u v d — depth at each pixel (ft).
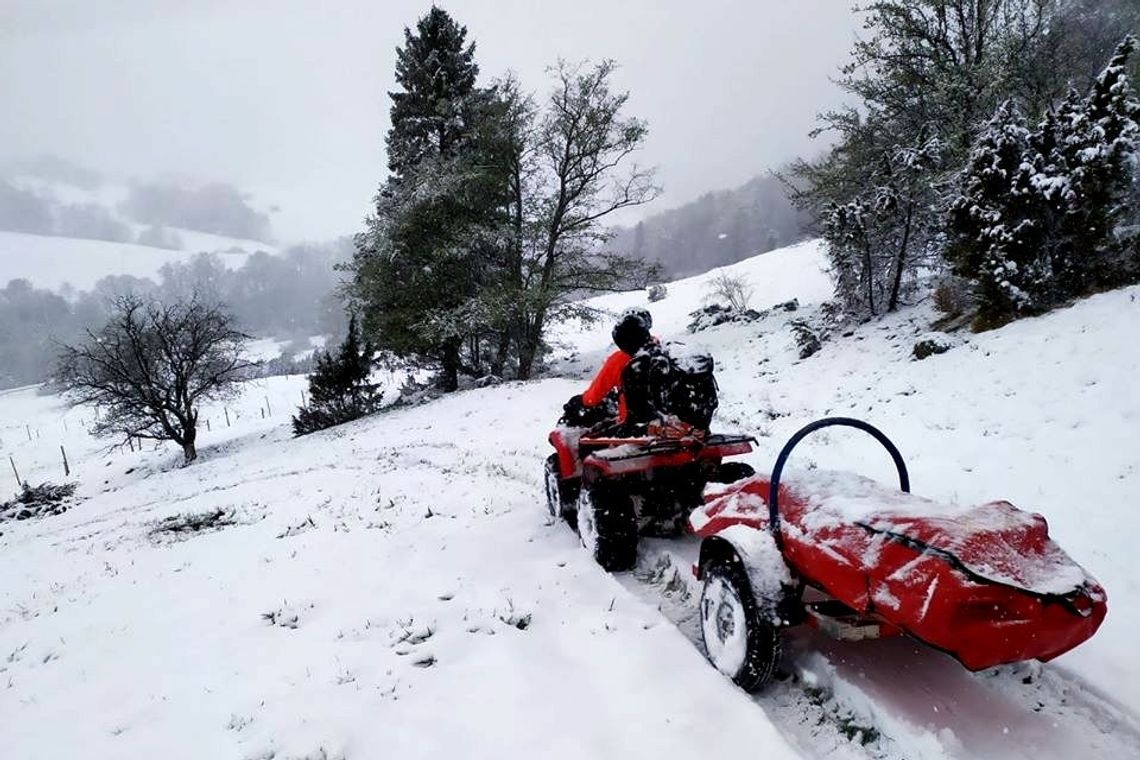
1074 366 28.94
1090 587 8.91
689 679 12.00
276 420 171.22
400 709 11.94
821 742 10.41
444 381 94.27
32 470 163.84
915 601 8.79
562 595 16.35
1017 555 9.02
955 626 8.52
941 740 9.82
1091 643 12.84
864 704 10.78
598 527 17.31
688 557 17.25
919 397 33.65
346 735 11.19
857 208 53.42
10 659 16.16
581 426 21.59
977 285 40.55
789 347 58.75
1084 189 33.40
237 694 12.91
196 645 15.40
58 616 19.06
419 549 20.70
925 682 11.23
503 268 86.17
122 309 103.81
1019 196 35.60
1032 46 51.01
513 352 91.20
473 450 44.73
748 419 40.11
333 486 35.01
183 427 103.76
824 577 10.43
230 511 32.99
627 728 10.83
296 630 15.75
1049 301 36.47
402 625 15.25
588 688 12.13
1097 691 11.10
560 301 85.40
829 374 45.03
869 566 9.57
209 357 108.78
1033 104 50.90
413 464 40.75
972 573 8.50
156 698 13.12
